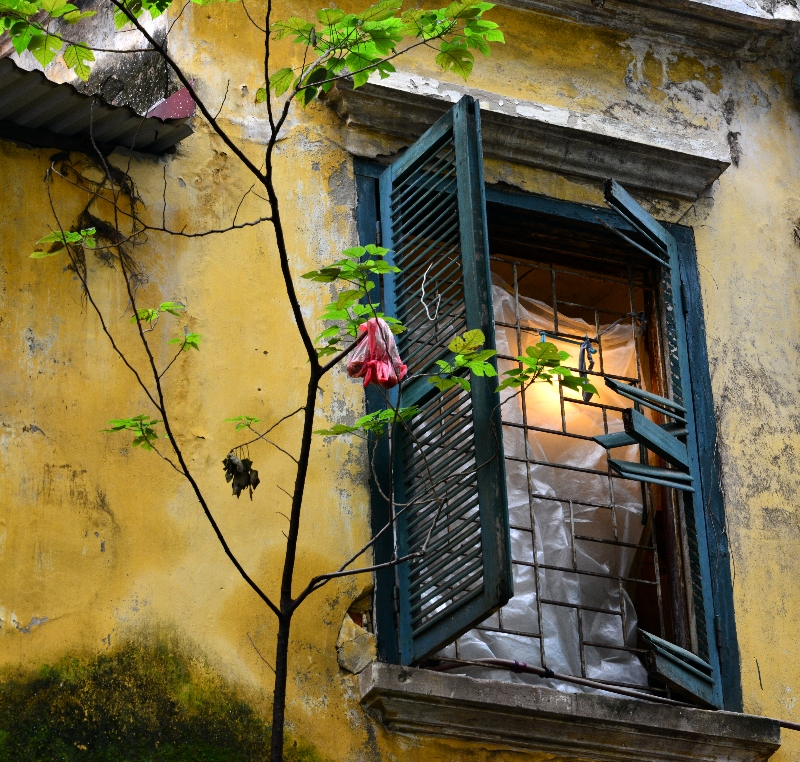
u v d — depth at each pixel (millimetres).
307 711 5859
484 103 7133
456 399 6578
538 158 7242
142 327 6168
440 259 6223
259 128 6758
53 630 5570
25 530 5668
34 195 6164
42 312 6020
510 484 6691
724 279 7520
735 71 8086
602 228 7301
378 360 5836
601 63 7703
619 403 7223
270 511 6125
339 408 6402
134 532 5844
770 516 7098
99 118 6156
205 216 6477
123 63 7102
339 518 6219
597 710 6180
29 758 5352
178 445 6059
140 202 6359
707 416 7152
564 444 6992
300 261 6594
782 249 7754
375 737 5922
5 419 5805
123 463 5926
